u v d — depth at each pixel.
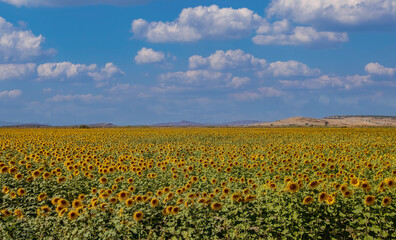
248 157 20.38
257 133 53.41
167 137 42.59
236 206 9.78
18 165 16.70
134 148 27.58
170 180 14.37
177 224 9.59
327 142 33.09
